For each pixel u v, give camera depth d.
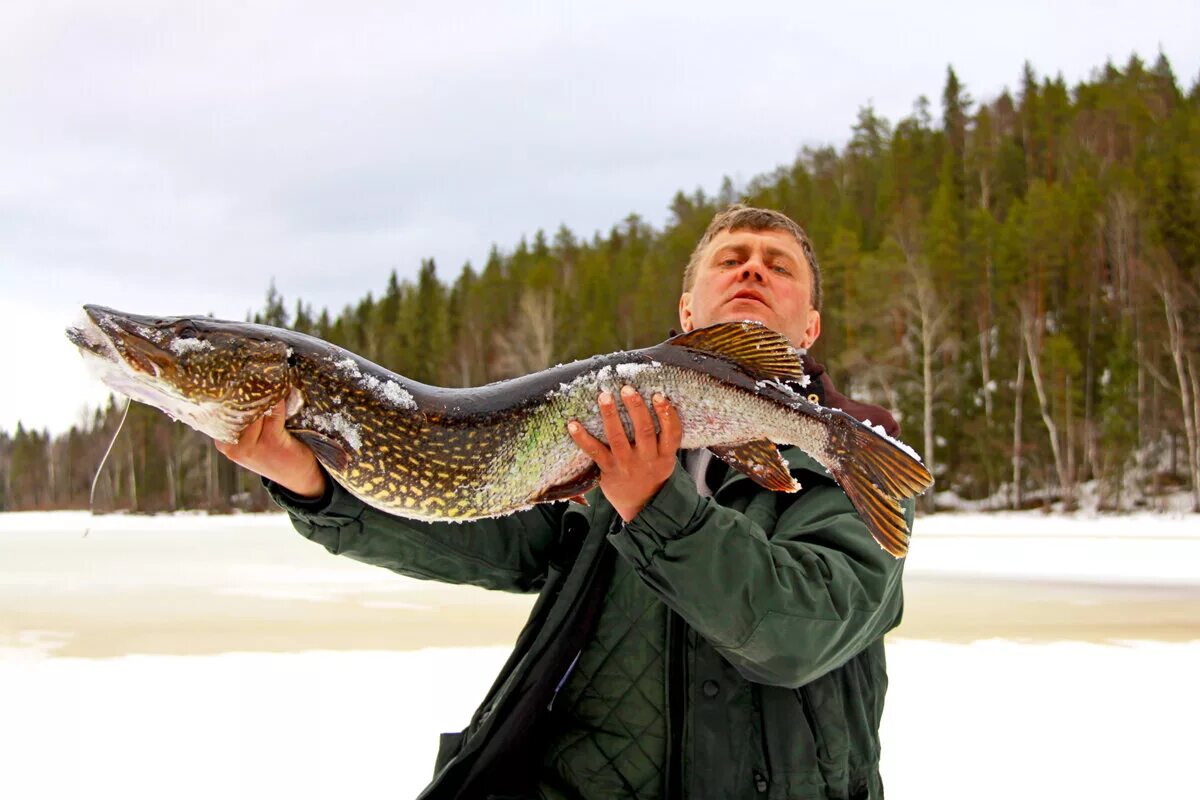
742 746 1.06
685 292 1.55
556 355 21.11
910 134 28.95
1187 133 24.12
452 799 1.10
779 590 0.99
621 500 1.03
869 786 1.12
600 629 1.14
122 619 4.17
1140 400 16.78
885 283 17.38
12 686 2.79
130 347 1.12
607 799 1.09
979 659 3.22
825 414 1.14
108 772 1.93
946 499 16.47
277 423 1.14
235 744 2.14
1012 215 20.03
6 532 12.62
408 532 1.22
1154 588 5.33
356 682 2.85
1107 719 2.40
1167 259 17.55
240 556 7.93
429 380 24.14
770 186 29.03
